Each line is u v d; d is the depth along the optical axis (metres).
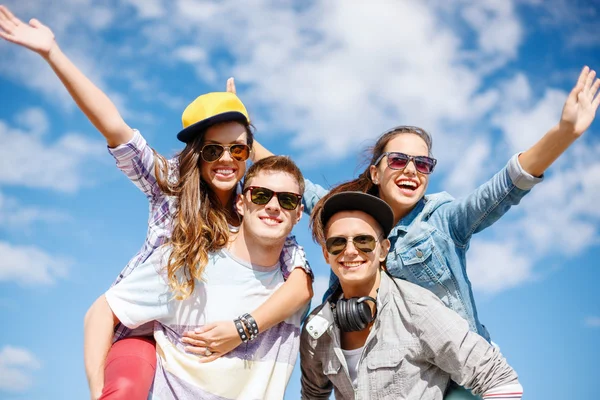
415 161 1.84
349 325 1.64
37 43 1.57
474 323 1.80
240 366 1.63
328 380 1.81
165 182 1.76
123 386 1.50
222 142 1.77
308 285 1.72
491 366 1.56
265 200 1.67
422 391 1.61
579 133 1.56
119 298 1.64
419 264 1.78
